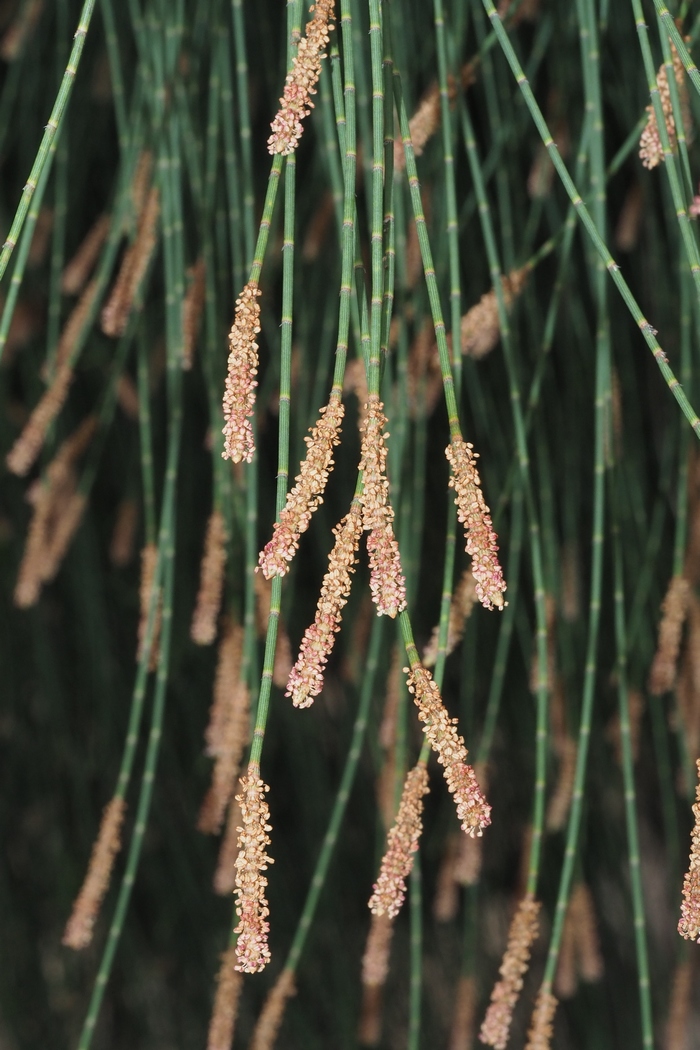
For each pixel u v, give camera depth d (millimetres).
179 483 756
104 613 755
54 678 755
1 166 734
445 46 452
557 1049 792
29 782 766
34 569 518
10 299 418
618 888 773
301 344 610
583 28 466
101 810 770
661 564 705
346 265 381
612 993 782
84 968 778
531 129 674
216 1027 474
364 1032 687
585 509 728
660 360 381
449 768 367
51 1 673
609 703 753
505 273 591
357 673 638
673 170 402
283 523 367
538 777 465
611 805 766
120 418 747
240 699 464
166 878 775
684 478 497
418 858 493
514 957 452
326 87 459
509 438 689
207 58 626
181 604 757
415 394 513
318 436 370
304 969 779
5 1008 747
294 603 744
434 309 388
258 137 669
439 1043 787
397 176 481
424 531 752
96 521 769
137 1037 776
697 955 795
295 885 794
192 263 657
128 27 678
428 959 802
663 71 420
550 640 570
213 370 506
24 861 770
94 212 735
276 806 803
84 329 499
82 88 695
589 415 701
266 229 385
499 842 791
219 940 775
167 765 773
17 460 487
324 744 795
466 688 695
